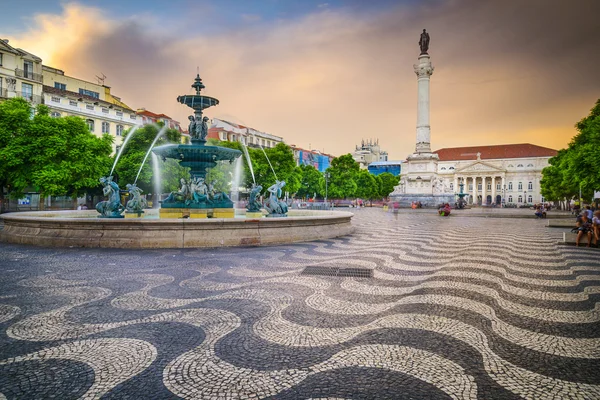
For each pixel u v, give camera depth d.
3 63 33.41
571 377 3.16
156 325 4.38
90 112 39.69
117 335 4.06
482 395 2.86
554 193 50.41
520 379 3.12
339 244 11.84
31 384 2.98
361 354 3.60
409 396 2.83
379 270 7.67
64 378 3.09
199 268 7.70
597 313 4.91
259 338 4.00
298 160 81.75
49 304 5.19
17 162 22.12
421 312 4.90
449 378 3.13
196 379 3.09
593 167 21.27
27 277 6.84
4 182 24.02
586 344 3.87
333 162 63.81
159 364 3.37
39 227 11.24
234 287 6.17
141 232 10.55
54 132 24.25
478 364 3.39
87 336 4.03
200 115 15.79
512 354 3.62
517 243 12.66
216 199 15.05
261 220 11.46
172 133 31.44
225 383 3.03
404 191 62.31
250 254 9.52
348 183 61.72
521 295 5.80
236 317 4.68
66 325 4.36
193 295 5.68
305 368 3.30
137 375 3.16
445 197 57.31
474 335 4.11
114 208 13.27
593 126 22.50
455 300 5.49
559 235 15.56
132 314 4.78
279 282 6.54
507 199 101.81
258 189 15.91
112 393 2.86
